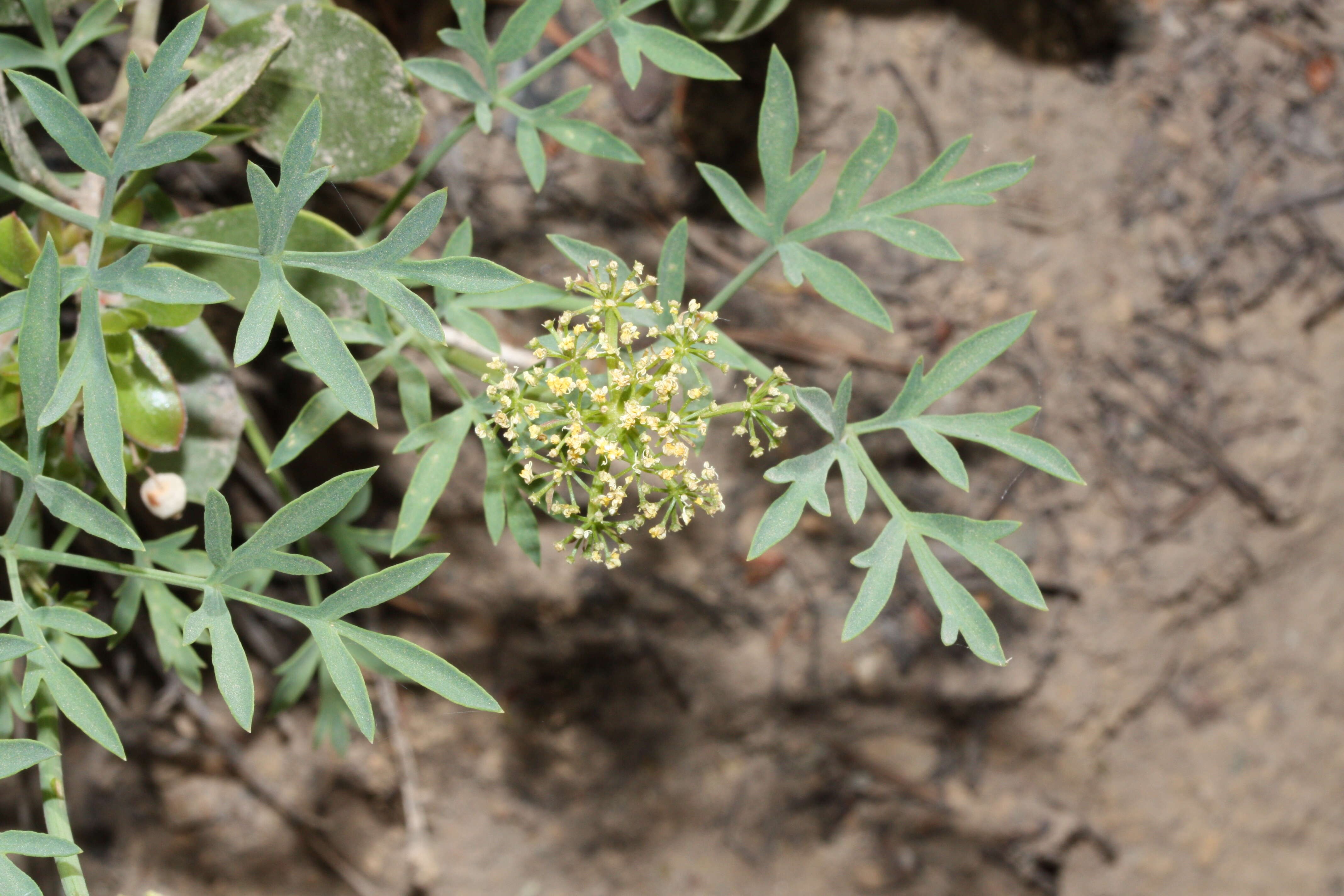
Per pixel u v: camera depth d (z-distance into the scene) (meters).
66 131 0.55
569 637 0.73
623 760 0.76
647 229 0.71
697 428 0.57
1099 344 0.75
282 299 0.55
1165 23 0.74
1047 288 0.74
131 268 0.56
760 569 0.74
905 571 0.75
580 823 0.76
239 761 0.74
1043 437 0.76
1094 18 0.74
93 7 0.61
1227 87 0.75
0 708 0.60
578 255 0.57
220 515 0.55
